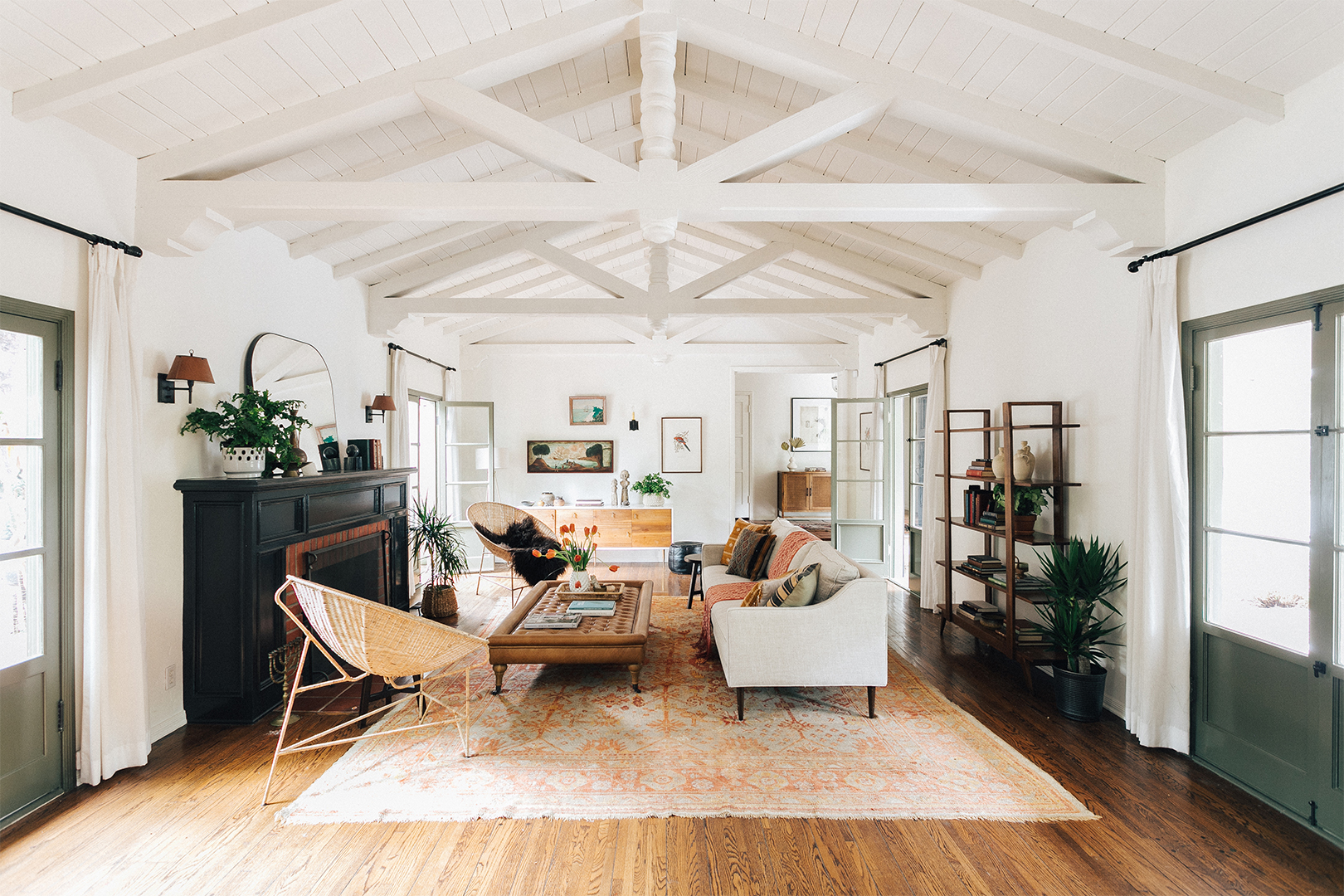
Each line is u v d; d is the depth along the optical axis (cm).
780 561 464
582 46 301
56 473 266
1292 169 249
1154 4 234
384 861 224
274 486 341
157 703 316
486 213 312
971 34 272
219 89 277
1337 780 235
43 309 257
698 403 856
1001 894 207
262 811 254
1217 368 290
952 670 422
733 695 373
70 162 269
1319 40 225
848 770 285
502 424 845
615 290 567
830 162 436
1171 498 300
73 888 210
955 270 509
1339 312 233
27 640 254
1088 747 310
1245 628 276
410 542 603
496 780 277
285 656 343
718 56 364
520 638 367
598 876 216
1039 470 423
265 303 410
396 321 563
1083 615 345
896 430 723
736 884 212
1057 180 355
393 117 311
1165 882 213
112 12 229
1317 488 243
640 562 840
